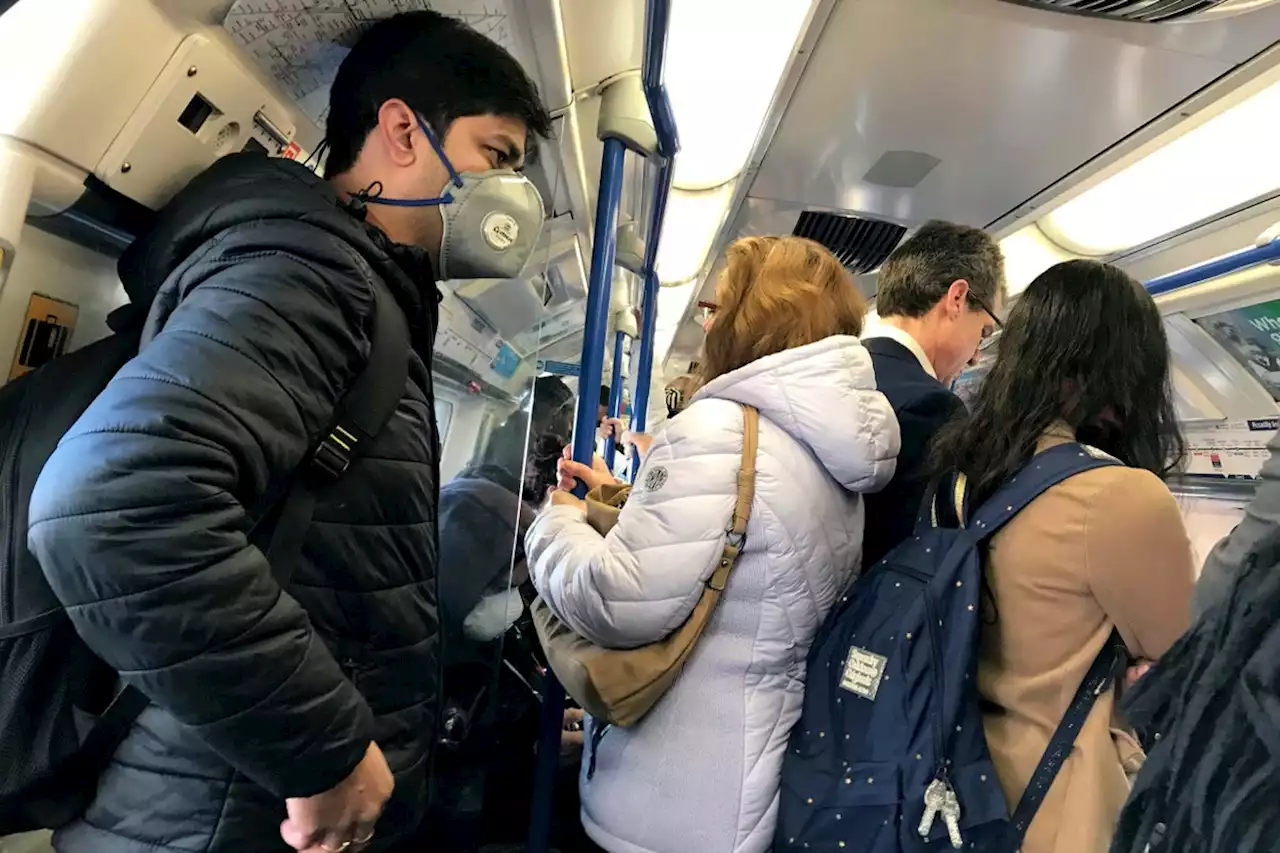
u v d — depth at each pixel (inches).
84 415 28.3
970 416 45.0
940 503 44.3
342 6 43.9
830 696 41.0
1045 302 43.4
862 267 144.7
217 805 31.4
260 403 29.2
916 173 102.9
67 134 34.0
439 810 65.1
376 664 36.7
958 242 64.0
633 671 41.4
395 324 37.9
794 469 42.5
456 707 65.7
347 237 35.6
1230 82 75.4
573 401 120.7
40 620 31.4
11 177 32.7
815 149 98.4
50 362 35.9
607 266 74.3
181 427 27.2
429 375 43.3
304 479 33.6
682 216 135.3
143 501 26.1
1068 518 38.0
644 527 41.9
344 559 34.9
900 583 41.3
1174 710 20.5
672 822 42.2
